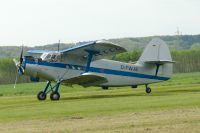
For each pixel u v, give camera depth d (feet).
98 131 67.51
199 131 64.08
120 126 71.15
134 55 431.02
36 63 137.39
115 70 147.84
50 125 76.28
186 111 85.46
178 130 65.36
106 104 106.52
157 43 155.02
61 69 139.33
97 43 133.28
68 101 124.67
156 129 66.85
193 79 242.99
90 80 138.82
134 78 151.12
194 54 502.38
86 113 90.53
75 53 139.64
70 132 67.87
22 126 76.84
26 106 114.21
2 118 89.81
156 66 154.20
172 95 128.57
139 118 79.10
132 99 118.52
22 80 381.81
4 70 390.42
